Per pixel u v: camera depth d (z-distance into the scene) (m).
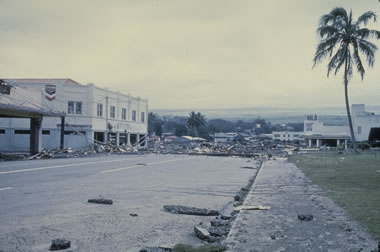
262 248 4.82
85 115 46.34
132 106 59.59
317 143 73.25
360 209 7.43
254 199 9.14
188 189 11.74
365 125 61.06
